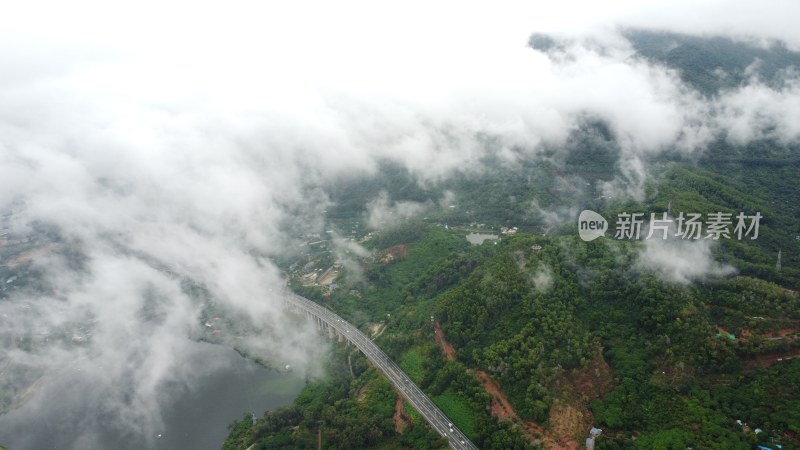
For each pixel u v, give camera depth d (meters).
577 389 192.12
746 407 165.38
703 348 186.88
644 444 164.50
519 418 186.38
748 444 153.12
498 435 181.88
